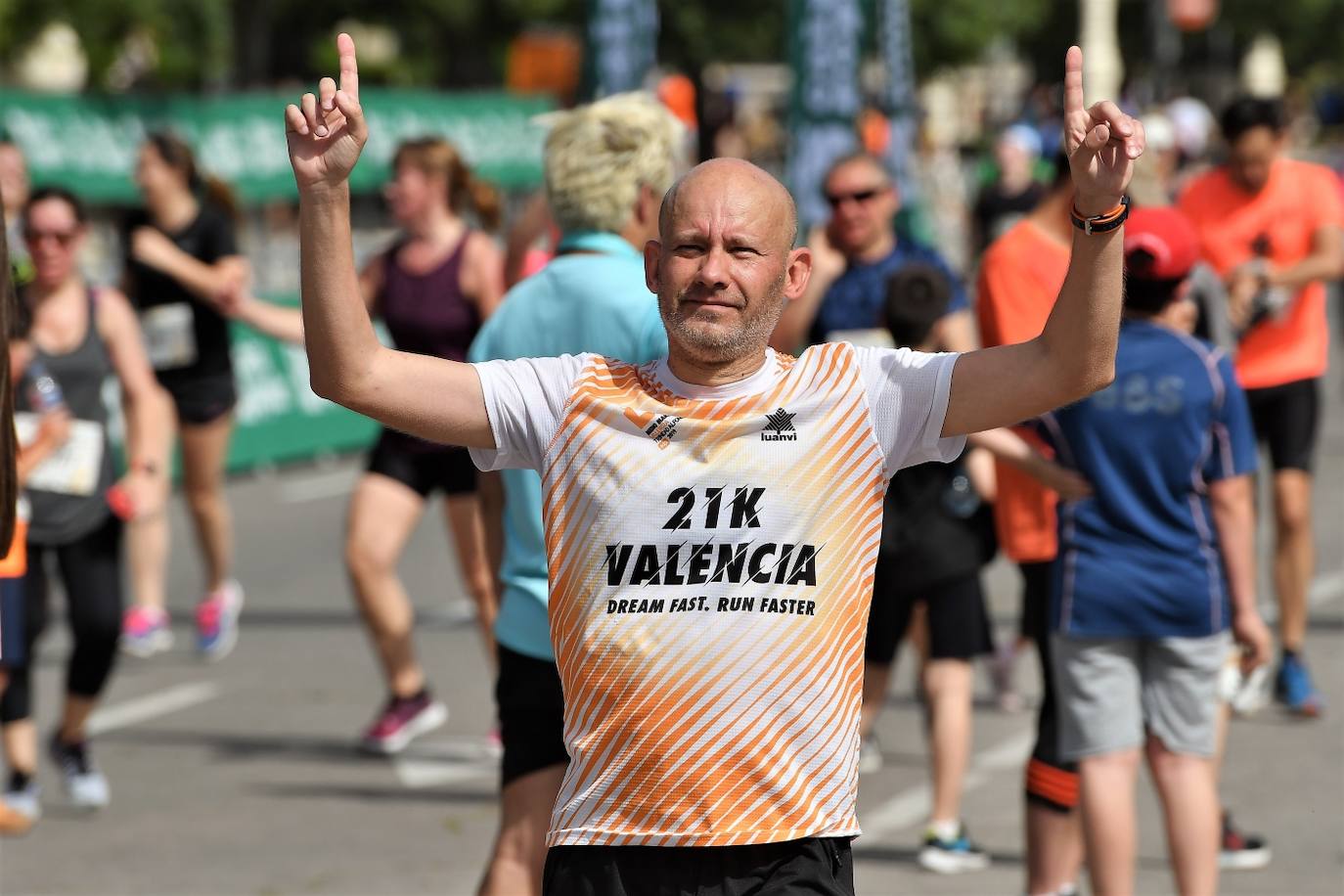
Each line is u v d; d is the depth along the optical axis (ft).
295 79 393.70
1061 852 50.80
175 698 82.43
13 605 61.82
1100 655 47.50
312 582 108.68
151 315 89.40
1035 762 50.85
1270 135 76.13
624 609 30.30
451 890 56.90
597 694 30.42
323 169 30.01
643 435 30.58
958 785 58.49
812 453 30.48
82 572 64.90
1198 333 60.54
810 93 144.25
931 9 429.79
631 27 131.85
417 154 71.92
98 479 64.80
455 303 72.28
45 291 65.57
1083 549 47.62
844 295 66.90
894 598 59.11
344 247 30.35
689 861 30.19
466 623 96.99
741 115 339.36
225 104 159.53
